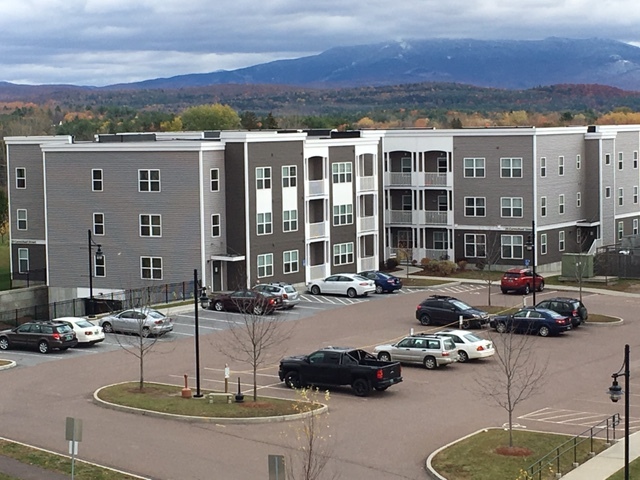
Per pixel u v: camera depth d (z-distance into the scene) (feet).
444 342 151.43
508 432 114.32
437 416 123.54
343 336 178.40
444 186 277.85
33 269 265.54
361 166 262.47
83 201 239.50
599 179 287.69
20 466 102.37
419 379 144.66
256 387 134.10
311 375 137.18
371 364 136.26
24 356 163.02
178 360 158.30
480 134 271.28
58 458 105.29
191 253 227.40
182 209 227.61
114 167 234.58
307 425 113.09
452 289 240.53
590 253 268.00
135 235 233.55
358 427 118.62
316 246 252.01
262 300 200.23
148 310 181.27
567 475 100.27
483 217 272.92
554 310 185.68
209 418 120.37
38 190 263.29
